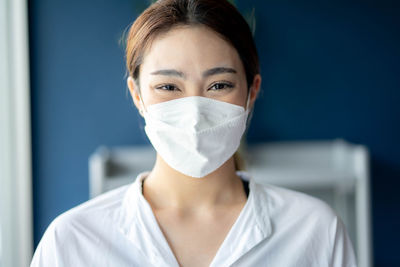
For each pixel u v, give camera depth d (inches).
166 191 34.1
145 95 32.2
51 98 91.0
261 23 91.0
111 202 35.7
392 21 92.2
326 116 93.4
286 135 93.4
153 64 30.7
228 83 31.4
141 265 32.3
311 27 91.7
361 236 77.5
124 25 90.7
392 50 92.8
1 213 84.0
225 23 30.6
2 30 83.3
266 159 93.0
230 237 32.9
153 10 31.5
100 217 34.4
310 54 92.2
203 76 30.4
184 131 31.1
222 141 31.7
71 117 91.7
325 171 79.4
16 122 86.9
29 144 89.8
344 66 92.7
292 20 91.4
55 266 33.2
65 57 90.6
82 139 92.2
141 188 35.5
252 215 34.2
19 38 86.4
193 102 30.7
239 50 31.8
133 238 33.0
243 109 32.3
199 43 29.9
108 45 91.0
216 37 30.3
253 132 93.0
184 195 33.8
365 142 94.3
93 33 90.6
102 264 32.7
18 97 86.8
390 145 94.3
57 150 91.8
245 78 33.3
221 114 31.3
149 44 30.8
